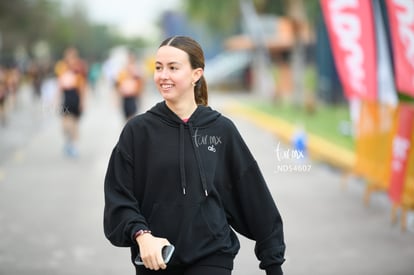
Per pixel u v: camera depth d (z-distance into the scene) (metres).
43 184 21.91
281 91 63.69
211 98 73.31
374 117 18.14
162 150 6.47
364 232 15.59
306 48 64.88
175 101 6.59
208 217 6.46
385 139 17.41
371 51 17.25
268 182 22.39
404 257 13.52
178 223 6.41
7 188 21.27
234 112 53.31
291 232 15.63
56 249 14.20
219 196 6.62
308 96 46.84
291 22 49.53
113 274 12.49
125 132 6.58
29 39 137.12
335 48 17.33
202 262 6.43
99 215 17.36
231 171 6.71
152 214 6.45
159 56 6.56
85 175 23.62
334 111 48.44
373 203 18.84
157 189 6.47
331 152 27.42
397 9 15.30
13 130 40.00
